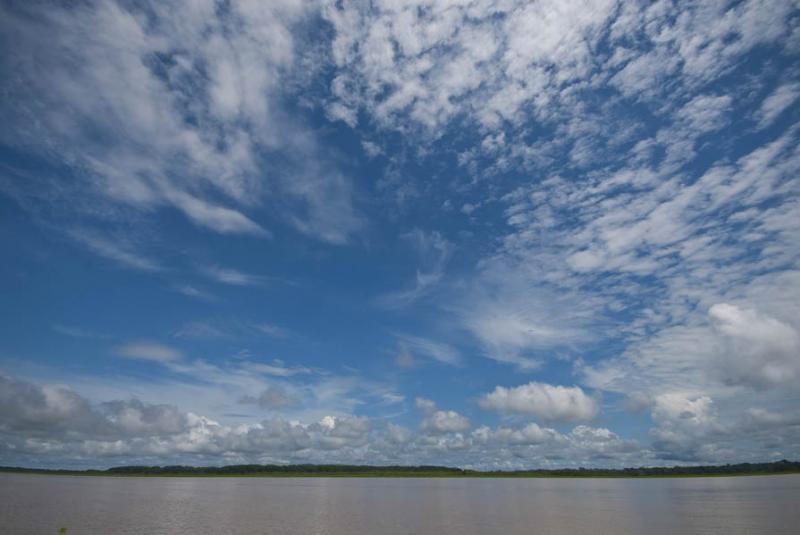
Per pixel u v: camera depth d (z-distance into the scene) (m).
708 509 81.62
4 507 82.81
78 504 91.19
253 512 82.06
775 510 77.06
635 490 154.25
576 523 66.50
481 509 89.12
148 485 182.00
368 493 142.00
